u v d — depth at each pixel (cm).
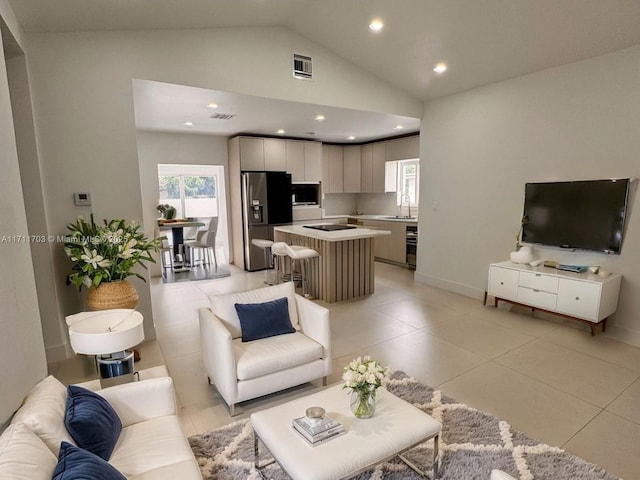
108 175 341
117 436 167
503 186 457
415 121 571
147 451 162
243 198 682
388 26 380
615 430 231
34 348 184
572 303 366
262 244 600
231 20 367
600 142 365
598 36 332
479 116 477
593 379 291
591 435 226
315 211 775
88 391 173
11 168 178
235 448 219
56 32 312
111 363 212
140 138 643
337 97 463
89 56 326
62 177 325
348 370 185
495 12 330
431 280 572
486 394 271
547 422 239
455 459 206
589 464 201
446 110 518
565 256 405
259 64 405
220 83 385
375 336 379
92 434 151
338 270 500
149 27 341
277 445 167
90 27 315
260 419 186
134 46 343
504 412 250
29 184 308
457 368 310
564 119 391
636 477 194
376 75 489
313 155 761
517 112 434
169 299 523
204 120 548
